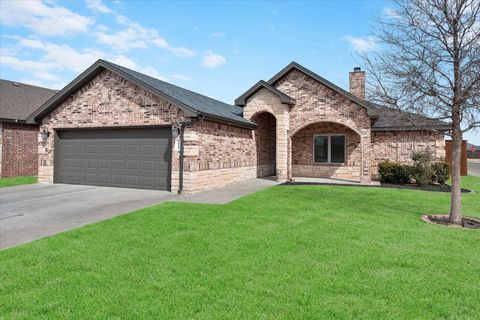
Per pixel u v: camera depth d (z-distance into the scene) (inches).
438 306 154.1
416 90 323.9
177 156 497.7
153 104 519.5
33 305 154.3
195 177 494.3
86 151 589.3
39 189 537.6
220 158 567.2
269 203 399.2
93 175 583.5
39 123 614.9
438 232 277.9
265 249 231.3
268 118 782.5
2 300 158.9
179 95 555.8
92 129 579.5
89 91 569.3
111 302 157.0
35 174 832.9
